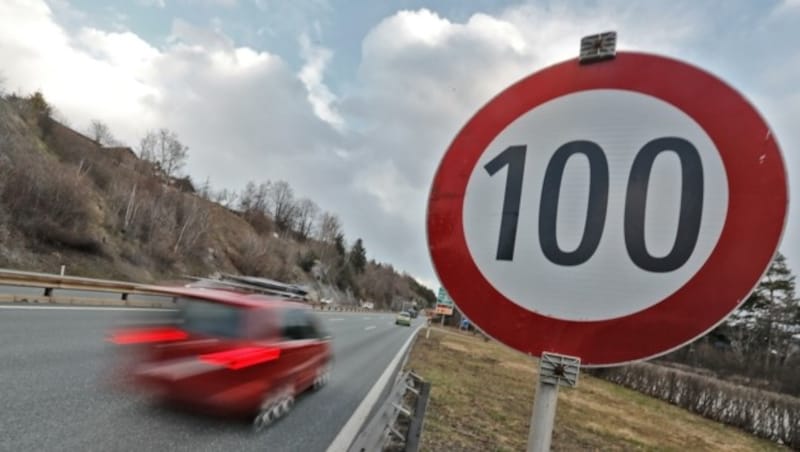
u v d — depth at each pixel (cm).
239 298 518
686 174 123
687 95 128
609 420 1025
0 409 413
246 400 468
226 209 7712
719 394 1584
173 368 468
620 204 129
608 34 141
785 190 111
